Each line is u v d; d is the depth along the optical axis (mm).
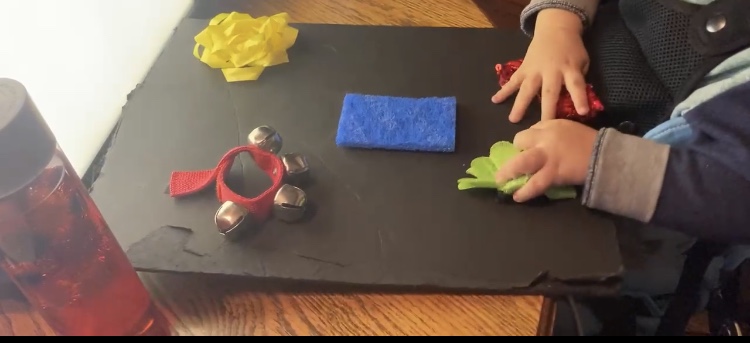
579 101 576
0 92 343
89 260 405
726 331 643
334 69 631
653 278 594
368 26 682
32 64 550
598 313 515
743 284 650
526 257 463
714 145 484
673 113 539
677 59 560
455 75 620
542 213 492
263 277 461
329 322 451
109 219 502
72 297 408
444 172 523
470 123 568
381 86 611
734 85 490
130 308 435
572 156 508
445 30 674
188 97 609
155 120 587
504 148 531
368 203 500
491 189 506
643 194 487
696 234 504
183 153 555
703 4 554
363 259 465
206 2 766
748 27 521
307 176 511
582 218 490
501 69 611
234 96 608
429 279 453
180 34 686
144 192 523
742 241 504
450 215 491
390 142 539
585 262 460
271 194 484
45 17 562
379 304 457
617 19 660
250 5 749
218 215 472
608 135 511
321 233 481
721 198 479
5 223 362
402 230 481
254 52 633
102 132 641
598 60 636
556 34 632
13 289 468
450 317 447
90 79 631
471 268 458
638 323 608
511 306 449
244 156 540
